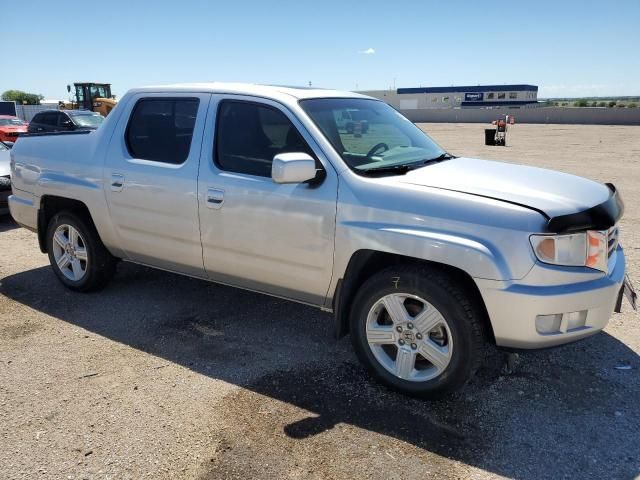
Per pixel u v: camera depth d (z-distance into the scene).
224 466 2.83
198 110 4.22
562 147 23.05
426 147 4.38
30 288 5.44
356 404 3.41
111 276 5.22
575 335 3.15
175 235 4.33
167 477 2.75
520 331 3.08
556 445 3.01
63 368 3.84
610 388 3.59
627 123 47.22
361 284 3.75
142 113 4.58
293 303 5.08
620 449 2.98
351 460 2.88
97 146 4.79
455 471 2.80
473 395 3.52
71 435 3.08
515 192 3.26
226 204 3.96
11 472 2.78
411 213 3.27
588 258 3.13
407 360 3.44
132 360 3.97
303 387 3.61
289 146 3.77
